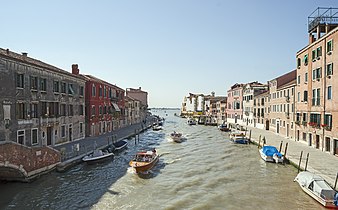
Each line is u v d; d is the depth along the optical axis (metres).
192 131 55.12
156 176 19.47
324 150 24.94
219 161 24.77
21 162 15.93
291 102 35.12
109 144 28.77
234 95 70.25
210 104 99.19
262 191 16.27
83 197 15.01
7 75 19.31
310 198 14.95
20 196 14.88
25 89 21.38
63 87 27.98
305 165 18.73
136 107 68.06
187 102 125.50
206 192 16.16
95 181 17.89
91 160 21.83
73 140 30.42
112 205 13.96
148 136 44.56
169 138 39.22
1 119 18.72
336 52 22.97
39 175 17.55
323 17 26.95
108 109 42.84
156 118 94.75
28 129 21.81
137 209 13.48
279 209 13.59
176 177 19.30
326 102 24.69
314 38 29.08
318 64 26.44
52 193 15.47
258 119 53.56
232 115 72.25
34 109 22.73
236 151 30.17
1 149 14.39
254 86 57.09
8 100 19.44
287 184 17.45
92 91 35.38
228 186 17.31
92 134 35.56
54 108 26.03
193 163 23.88
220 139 41.31
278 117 41.56
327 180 15.50
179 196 15.43
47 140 25.06
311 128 28.03
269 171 20.80
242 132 42.06
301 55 31.31
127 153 28.36
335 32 23.11
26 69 21.50
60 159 19.84
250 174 20.09
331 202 13.41
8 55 19.39
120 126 51.53
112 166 21.97
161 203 14.34
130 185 17.28
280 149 24.64
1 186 16.27
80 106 32.34
